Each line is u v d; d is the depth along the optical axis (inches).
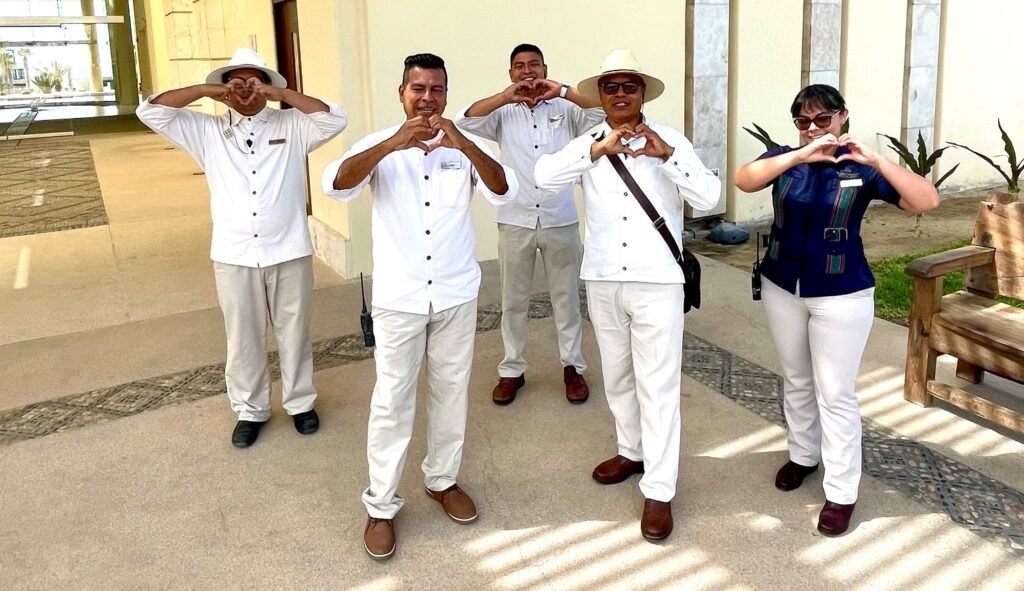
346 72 228.7
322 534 118.4
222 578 108.8
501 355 187.9
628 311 115.0
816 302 110.9
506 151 154.9
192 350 194.9
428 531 119.0
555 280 158.9
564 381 168.9
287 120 139.8
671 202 112.7
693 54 281.6
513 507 124.5
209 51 527.2
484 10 239.9
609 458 138.5
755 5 288.5
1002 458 133.5
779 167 108.9
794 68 302.8
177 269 268.7
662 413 114.1
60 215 359.3
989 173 365.1
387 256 109.3
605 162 112.4
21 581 108.7
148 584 107.7
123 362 187.9
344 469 137.0
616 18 263.4
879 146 328.2
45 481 134.7
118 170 495.5
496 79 247.1
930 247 270.2
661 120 281.7
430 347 115.5
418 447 144.4
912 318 152.0
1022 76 358.9
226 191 136.4
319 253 272.1
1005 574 104.6
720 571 107.7
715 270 252.5
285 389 149.2
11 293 245.0
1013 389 159.8
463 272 112.6
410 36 230.2
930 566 106.8
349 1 224.4
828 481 115.6
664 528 114.3
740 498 124.8
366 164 102.3
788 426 126.8
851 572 106.3
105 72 1072.8
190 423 155.4
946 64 337.1
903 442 139.6
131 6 1000.9
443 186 108.5
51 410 162.4
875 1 310.7
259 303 142.3
